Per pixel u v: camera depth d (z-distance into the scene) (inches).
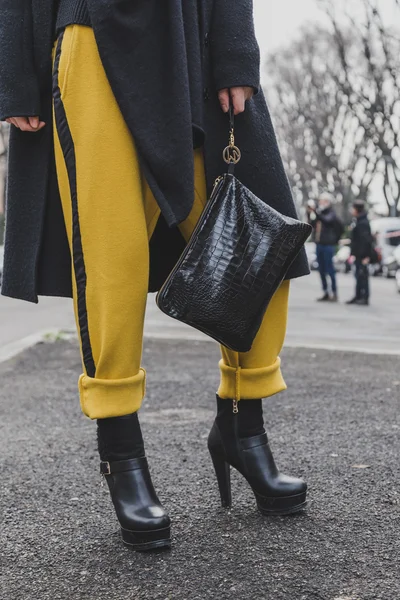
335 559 79.8
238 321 81.0
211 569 77.7
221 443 93.1
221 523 90.8
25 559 82.7
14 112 83.3
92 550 84.2
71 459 123.0
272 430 138.8
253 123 88.7
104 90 80.9
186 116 81.0
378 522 90.7
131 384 83.4
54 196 87.2
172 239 92.5
